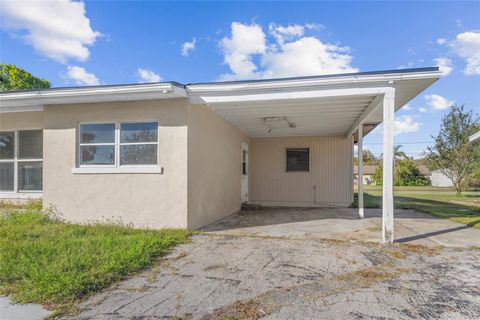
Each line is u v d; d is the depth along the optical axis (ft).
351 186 39.24
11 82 58.80
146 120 21.39
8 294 10.30
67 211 22.18
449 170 65.31
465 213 31.68
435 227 23.21
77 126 22.47
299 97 18.84
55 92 20.36
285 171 40.83
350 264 13.78
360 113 26.18
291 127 33.88
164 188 20.83
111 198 21.57
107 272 11.98
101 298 10.16
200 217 22.88
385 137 17.66
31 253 13.88
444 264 13.83
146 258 13.88
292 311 9.25
